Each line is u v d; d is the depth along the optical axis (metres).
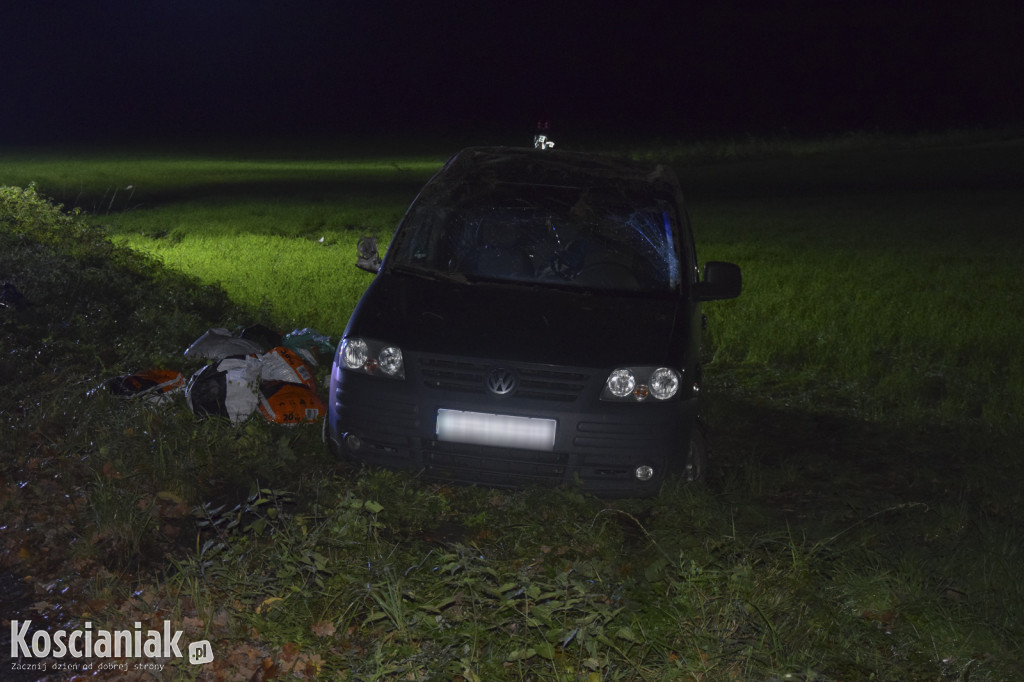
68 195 25.47
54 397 6.04
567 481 5.18
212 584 4.14
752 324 10.47
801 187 32.09
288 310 10.02
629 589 4.25
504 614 3.98
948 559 4.78
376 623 3.96
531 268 6.16
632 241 6.31
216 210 22.78
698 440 5.75
